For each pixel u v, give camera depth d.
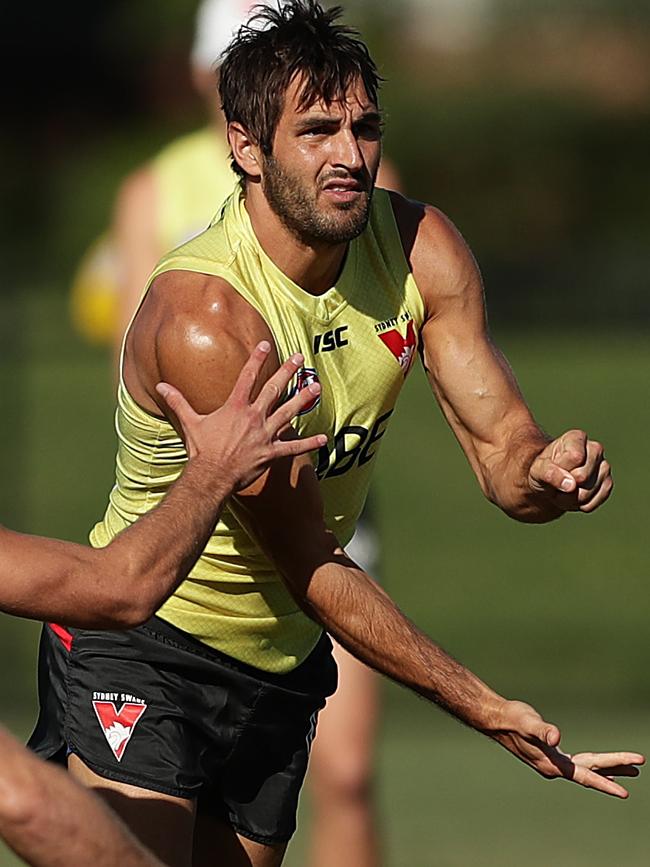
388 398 13.98
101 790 13.80
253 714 14.43
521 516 14.30
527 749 13.18
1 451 63.31
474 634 40.56
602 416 70.06
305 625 14.55
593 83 127.06
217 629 14.13
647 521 52.84
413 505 56.03
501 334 100.19
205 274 13.29
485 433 14.49
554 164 124.75
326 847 18.08
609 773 13.37
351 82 13.02
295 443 12.46
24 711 30.48
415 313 14.12
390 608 13.31
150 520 11.87
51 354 92.25
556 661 37.53
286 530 13.19
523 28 127.06
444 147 125.38
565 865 20.42
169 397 12.43
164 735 13.95
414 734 30.41
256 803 14.75
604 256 114.44
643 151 124.94
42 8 140.12
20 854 9.66
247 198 13.55
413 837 21.92
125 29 136.75
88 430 68.75
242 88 13.16
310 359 13.44
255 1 18.83
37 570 11.34
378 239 14.06
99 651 14.12
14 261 129.25
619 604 43.78
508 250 123.31
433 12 126.56
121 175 124.88
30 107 139.38
